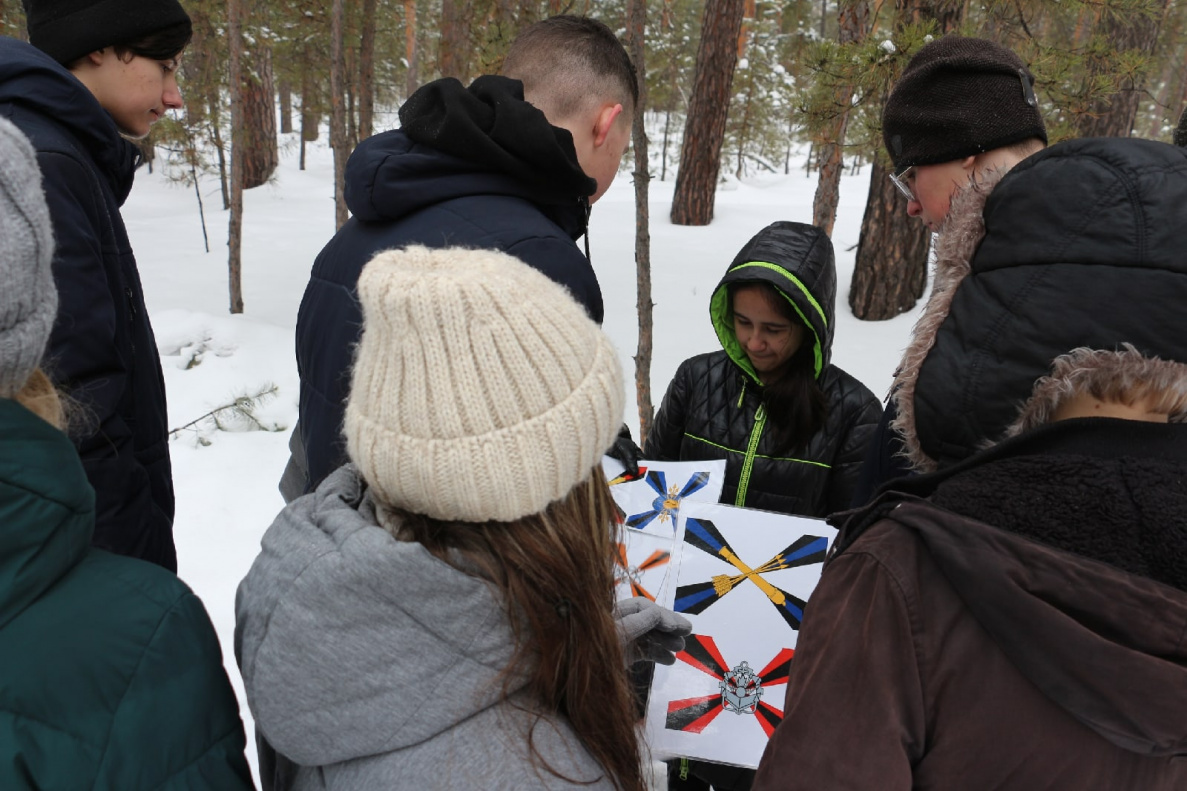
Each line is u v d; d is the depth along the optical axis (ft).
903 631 2.26
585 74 4.42
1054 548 2.05
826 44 10.25
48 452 1.95
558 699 2.35
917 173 4.78
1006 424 2.41
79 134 4.37
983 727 2.23
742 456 5.79
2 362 1.85
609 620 2.49
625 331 20.53
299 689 2.05
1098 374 2.21
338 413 3.81
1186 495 2.06
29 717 1.92
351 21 31.04
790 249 5.25
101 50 4.79
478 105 3.67
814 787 2.31
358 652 2.02
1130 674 1.93
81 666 1.98
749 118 60.13
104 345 4.10
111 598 2.09
